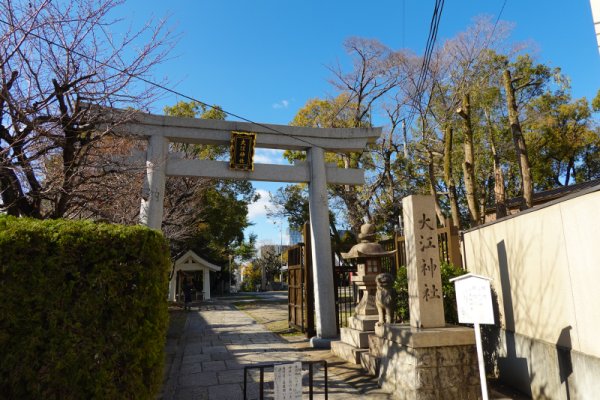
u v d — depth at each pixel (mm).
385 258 9906
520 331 5449
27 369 3408
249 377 6816
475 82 15000
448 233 7508
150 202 9266
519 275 5449
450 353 5156
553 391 4645
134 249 3912
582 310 4098
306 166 10898
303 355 8570
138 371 3777
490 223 6242
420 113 15281
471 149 9492
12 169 4824
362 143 11164
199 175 9969
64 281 3600
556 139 20406
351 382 6254
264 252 49531
